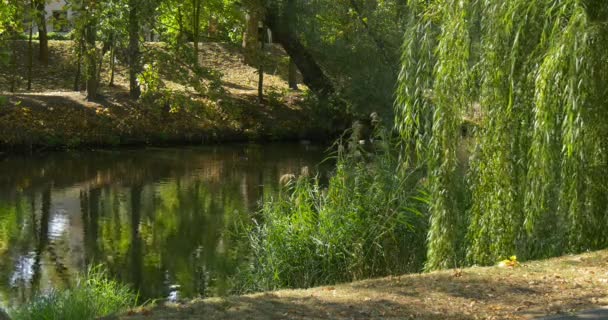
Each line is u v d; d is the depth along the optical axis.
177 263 15.95
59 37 47.59
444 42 10.92
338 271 12.91
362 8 32.81
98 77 37.03
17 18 13.44
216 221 20.08
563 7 9.52
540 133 9.65
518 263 9.17
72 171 28.84
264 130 38.62
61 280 14.70
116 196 23.91
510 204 10.51
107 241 18.02
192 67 25.28
